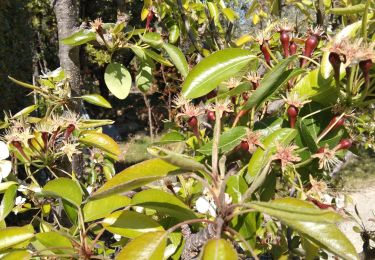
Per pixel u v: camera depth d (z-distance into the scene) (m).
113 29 0.51
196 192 0.38
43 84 0.56
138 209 0.39
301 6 0.64
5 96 1.51
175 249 0.33
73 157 0.53
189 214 0.31
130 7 2.33
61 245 0.33
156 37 0.53
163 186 0.39
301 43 0.43
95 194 0.27
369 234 0.58
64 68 0.55
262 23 0.85
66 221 0.52
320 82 0.37
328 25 0.60
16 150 0.45
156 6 0.69
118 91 0.51
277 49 0.54
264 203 0.26
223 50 0.38
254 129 0.38
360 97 0.36
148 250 0.27
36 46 2.23
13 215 1.23
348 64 0.33
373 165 2.24
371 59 0.33
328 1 0.60
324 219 0.24
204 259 0.25
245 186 0.33
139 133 3.47
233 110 0.41
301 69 0.36
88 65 3.67
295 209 0.25
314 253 0.32
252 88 0.40
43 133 0.44
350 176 2.12
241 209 0.28
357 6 0.39
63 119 0.45
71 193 0.35
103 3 3.24
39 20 2.45
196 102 0.55
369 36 0.45
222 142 0.36
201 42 0.77
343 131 0.38
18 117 0.54
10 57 1.56
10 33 1.58
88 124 0.47
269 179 0.35
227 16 0.74
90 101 0.54
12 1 1.62
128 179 0.28
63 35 0.55
